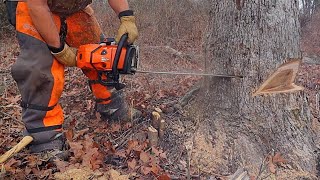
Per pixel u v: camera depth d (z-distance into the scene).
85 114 1.48
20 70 1.10
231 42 1.16
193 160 1.12
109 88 1.34
